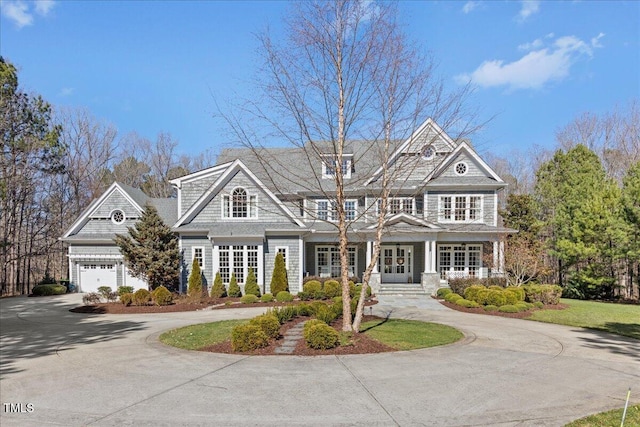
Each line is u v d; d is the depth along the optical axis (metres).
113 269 27.02
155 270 22.11
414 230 22.88
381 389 7.08
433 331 12.21
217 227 23.31
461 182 24.12
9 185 26.91
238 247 23.06
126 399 6.62
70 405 6.36
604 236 24.42
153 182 51.78
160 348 10.30
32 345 10.95
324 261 26.27
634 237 22.70
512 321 14.99
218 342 10.85
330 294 21.08
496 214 24.34
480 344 10.75
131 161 52.06
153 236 22.92
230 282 22.34
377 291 23.09
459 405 6.36
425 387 7.20
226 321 14.59
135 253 22.38
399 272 26.08
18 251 32.53
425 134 12.53
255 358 9.16
